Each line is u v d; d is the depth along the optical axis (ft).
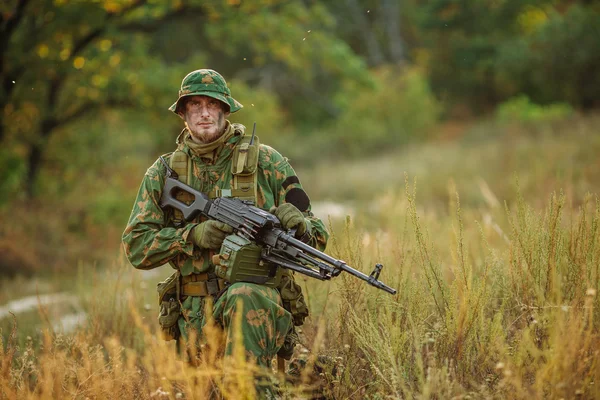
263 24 67.26
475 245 23.09
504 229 28.53
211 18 67.87
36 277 43.98
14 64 54.95
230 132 16.19
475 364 14.65
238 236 15.25
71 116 66.54
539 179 51.85
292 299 15.81
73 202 60.44
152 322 22.95
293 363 15.94
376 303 16.63
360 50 168.96
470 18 148.97
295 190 16.56
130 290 22.95
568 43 117.50
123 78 64.90
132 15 63.52
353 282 16.99
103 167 69.31
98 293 23.02
